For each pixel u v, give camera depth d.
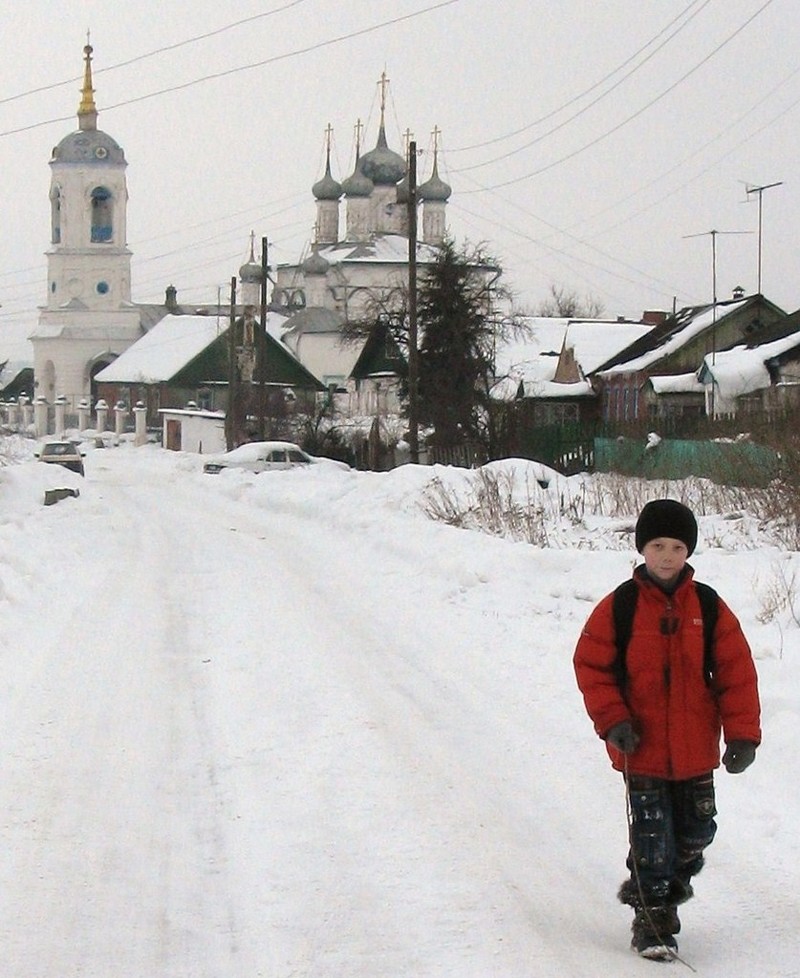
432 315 49.09
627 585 6.09
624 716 5.93
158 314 128.62
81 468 55.12
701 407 56.72
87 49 109.19
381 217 109.94
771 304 59.72
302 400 78.25
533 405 54.22
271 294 115.62
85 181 115.12
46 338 115.38
